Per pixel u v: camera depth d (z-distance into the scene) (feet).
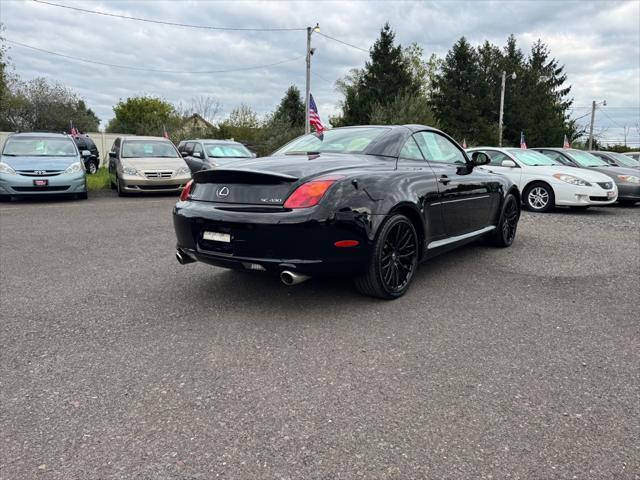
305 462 6.66
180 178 41.75
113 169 46.70
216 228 12.02
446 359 9.78
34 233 23.61
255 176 11.70
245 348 10.28
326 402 8.16
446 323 11.71
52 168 36.88
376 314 12.30
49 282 15.15
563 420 7.65
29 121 120.47
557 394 8.44
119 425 7.52
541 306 12.99
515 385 8.75
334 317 12.08
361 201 11.95
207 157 46.60
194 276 15.80
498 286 14.80
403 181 13.34
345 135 15.39
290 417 7.73
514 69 168.04
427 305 13.00
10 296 13.78
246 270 11.90
